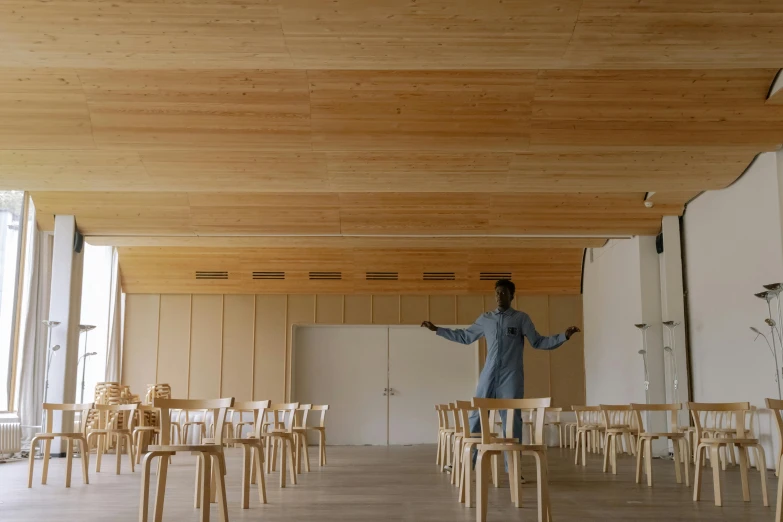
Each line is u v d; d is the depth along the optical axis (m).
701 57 6.79
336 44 6.66
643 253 12.63
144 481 4.81
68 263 12.25
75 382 12.52
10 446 11.07
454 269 16.17
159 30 6.45
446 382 16.28
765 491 6.22
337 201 12.30
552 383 16.25
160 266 15.90
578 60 6.89
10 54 6.79
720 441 6.28
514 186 10.34
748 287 10.05
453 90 8.42
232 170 9.98
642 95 8.43
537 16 6.37
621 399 13.79
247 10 6.25
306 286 16.19
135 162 9.85
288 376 16.02
